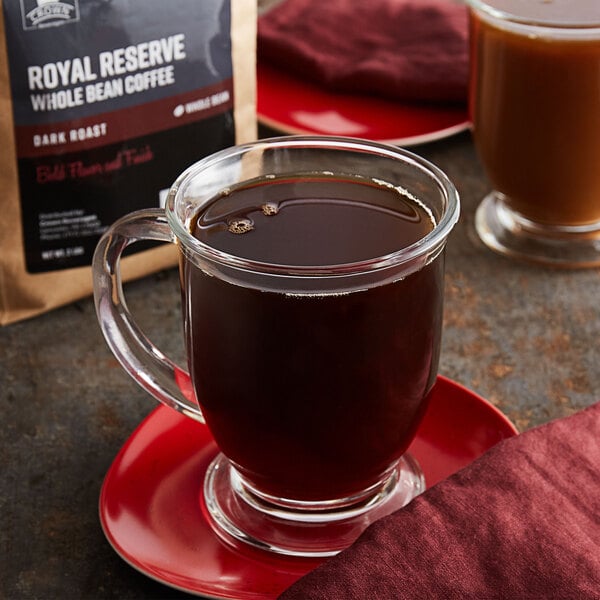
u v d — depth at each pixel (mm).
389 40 928
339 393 591
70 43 733
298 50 919
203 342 602
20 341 758
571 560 593
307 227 612
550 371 735
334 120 888
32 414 712
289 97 911
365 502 642
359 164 635
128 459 657
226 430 615
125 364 647
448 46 915
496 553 595
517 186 795
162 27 750
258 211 620
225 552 624
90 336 761
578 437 638
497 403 718
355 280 575
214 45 767
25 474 682
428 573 589
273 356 586
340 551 620
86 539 652
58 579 636
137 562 615
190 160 783
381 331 585
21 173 746
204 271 589
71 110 744
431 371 615
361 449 607
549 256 805
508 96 767
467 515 606
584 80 746
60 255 766
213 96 776
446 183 608
